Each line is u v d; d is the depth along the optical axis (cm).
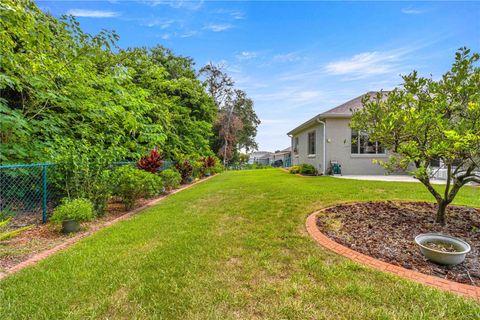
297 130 1645
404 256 290
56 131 662
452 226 392
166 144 1303
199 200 655
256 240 349
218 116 2639
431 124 347
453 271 256
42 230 428
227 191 786
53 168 488
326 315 195
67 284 242
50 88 675
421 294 216
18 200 486
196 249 321
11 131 564
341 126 1188
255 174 1454
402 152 397
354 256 292
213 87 2895
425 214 458
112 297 221
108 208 601
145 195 674
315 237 354
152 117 1191
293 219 443
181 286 237
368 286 231
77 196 496
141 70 1284
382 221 420
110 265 281
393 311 197
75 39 702
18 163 534
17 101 706
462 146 300
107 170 558
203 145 1795
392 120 371
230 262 285
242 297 219
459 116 351
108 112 757
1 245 356
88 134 723
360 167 1191
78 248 335
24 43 595
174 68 1888
